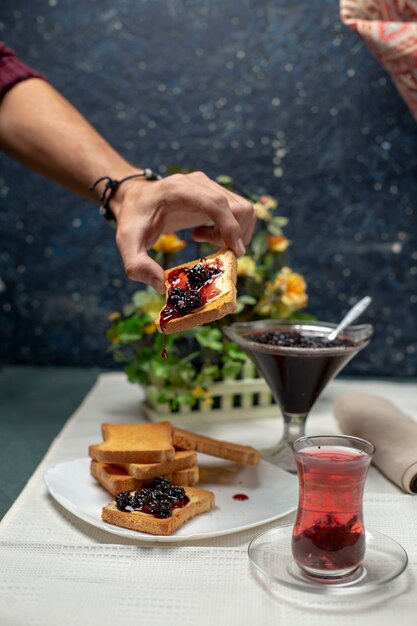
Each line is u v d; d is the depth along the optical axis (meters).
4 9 1.21
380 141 1.21
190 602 0.58
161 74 1.21
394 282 1.25
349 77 1.20
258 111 1.22
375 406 0.89
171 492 0.70
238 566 0.63
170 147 1.23
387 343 1.26
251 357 0.82
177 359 0.95
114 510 0.68
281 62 1.20
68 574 0.62
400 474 0.77
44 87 1.02
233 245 0.77
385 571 0.61
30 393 1.14
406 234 1.23
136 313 1.00
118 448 0.74
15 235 1.26
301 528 0.60
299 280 1.01
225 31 1.20
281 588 0.60
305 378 0.80
